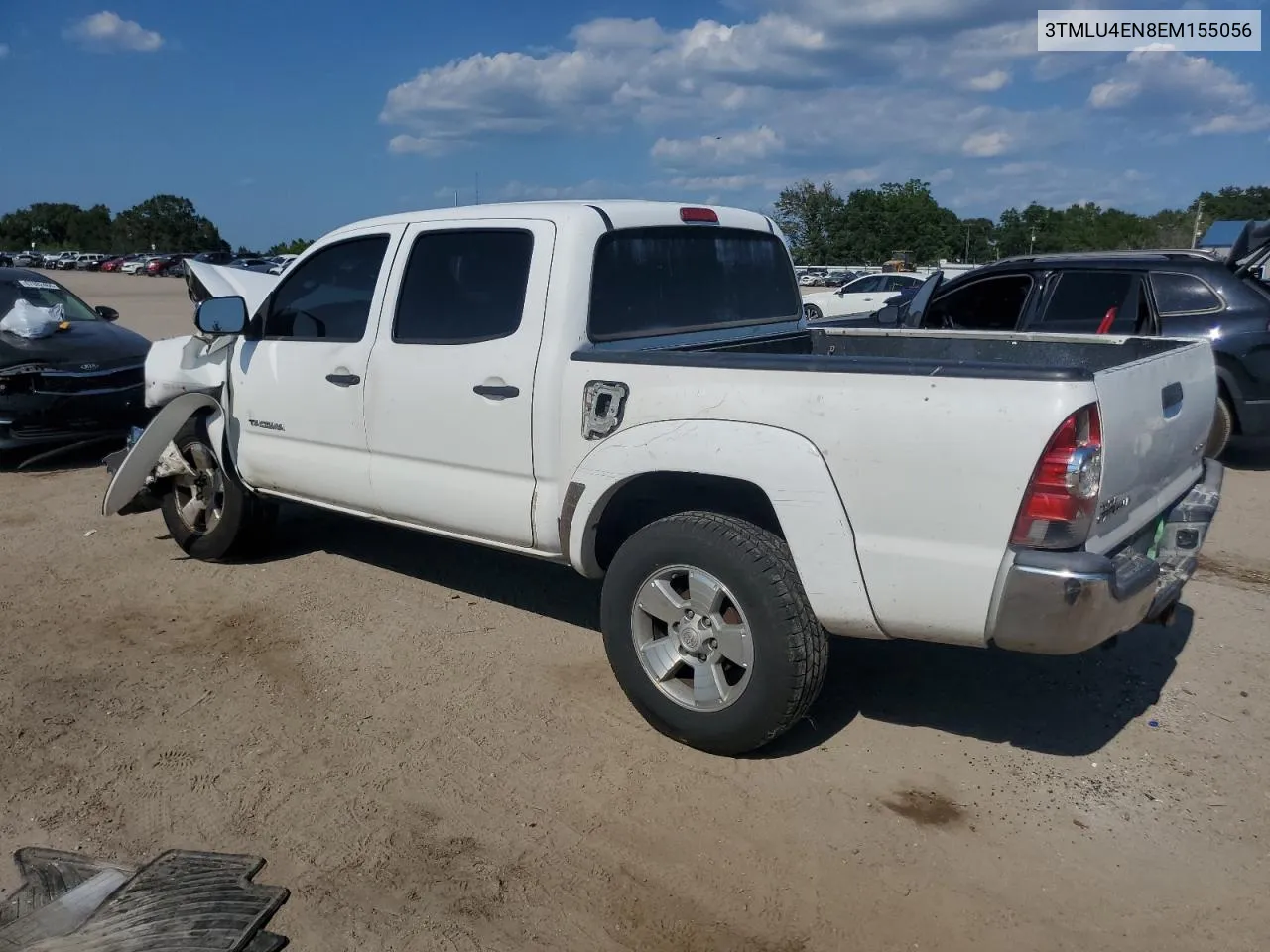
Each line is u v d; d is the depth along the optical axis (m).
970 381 3.15
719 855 3.29
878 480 3.30
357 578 5.79
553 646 4.88
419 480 4.63
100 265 78.38
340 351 4.87
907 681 4.50
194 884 3.15
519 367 4.17
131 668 4.67
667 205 4.62
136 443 5.60
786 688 3.56
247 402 5.39
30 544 6.47
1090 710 4.23
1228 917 3.00
